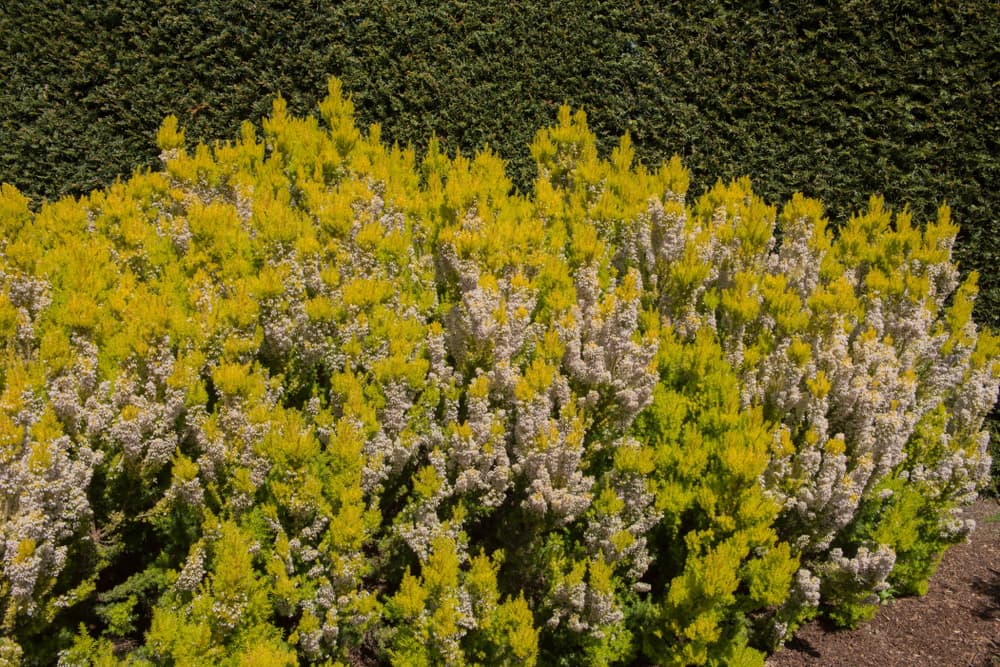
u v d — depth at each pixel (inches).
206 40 277.6
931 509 173.8
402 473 137.6
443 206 166.4
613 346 141.5
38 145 279.1
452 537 128.0
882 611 174.4
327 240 153.2
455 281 153.6
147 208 179.8
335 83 203.3
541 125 272.1
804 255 184.2
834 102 255.1
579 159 201.5
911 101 250.2
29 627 111.0
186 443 129.4
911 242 189.3
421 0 275.0
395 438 131.0
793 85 257.9
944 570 194.2
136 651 120.3
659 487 141.8
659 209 168.4
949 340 183.9
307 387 141.0
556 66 270.5
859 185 253.3
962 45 245.0
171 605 118.3
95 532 124.0
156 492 129.0
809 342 159.5
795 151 258.5
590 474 144.3
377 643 130.2
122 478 124.5
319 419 126.6
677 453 141.0
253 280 134.5
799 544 151.6
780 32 259.3
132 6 277.1
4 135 279.0
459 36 274.2
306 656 121.3
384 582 135.4
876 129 252.7
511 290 145.6
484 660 125.7
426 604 122.4
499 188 185.9
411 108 276.7
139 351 119.7
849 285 169.5
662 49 266.1
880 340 174.9
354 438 121.3
